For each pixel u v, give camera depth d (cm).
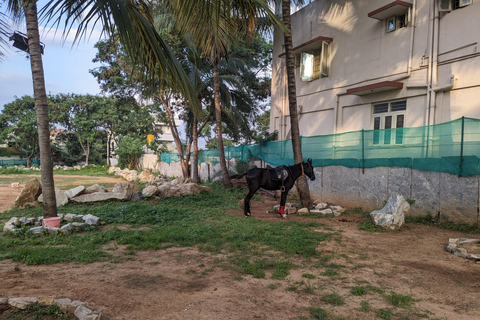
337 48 1376
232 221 913
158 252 625
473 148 809
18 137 4797
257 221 919
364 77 1251
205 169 2289
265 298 414
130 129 4416
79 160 5428
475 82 915
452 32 975
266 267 536
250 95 2031
